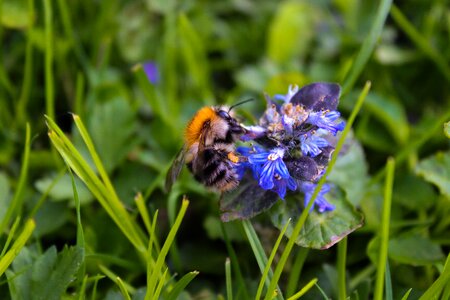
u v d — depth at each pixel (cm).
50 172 17
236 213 15
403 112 19
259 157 14
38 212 16
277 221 15
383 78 19
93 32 20
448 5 20
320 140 14
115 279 15
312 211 15
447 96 19
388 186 14
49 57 17
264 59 20
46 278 14
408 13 20
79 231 15
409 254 15
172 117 18
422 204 16
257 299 14
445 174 16
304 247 15
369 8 20
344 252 15
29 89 19
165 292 15
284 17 20
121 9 20
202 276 16
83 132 15
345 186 16
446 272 14
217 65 20
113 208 15
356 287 16
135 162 17
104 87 18
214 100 20
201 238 17
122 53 20
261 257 15
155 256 15
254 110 18
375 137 18
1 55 19
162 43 20
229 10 21
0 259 14
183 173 17
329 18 20
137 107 18
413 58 19
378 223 16
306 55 20
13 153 18
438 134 18
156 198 17
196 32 20
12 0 19
